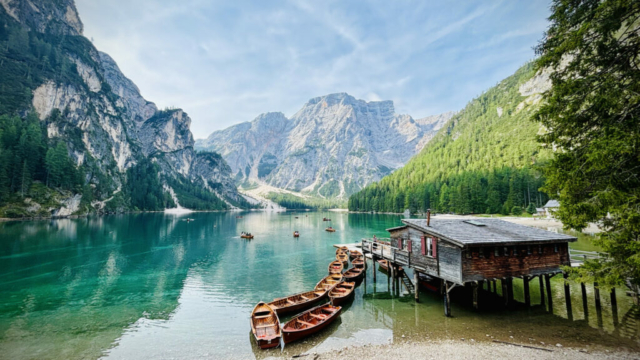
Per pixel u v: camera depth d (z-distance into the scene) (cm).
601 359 1820
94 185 19050
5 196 12269
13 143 14062
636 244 1469
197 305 3102
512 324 2389
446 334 2238
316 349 2078
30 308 3020
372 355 1962
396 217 16575
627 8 1439
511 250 2617
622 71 1527
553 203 11500
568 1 1642
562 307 2731
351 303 3022
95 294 3466
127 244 7025
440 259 2644
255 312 2531
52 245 6594
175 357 2036
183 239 8081
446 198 14938
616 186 1484
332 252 6175
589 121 1644
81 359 2025
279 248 6688
